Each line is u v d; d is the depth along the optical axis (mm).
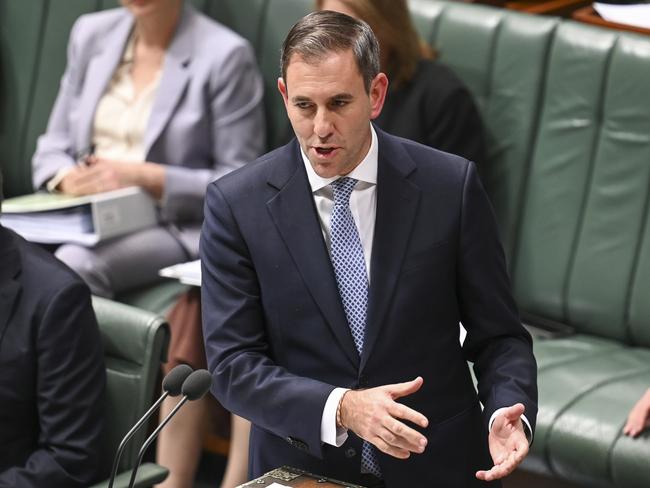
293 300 8023
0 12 17641
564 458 11680
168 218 15117
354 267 8062
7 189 17797
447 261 8086
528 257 13984
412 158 8219
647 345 13258
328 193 8094
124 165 14984
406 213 8055
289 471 7926
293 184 8086
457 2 14820
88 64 16078
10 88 17609
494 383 8000
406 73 13836
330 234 8070
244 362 7957
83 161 15516
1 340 9758
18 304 9797
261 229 8070
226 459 14922
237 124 15234
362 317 8055
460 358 8305
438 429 8148
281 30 15797
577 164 13680
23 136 17531
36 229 14578
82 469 9711
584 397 11977
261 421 7867
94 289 14367
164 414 13203
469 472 8234
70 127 16188
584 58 13633
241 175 8266
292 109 7535
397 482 8086
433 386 8141
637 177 13258
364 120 7535
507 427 7625
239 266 8125
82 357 9820
